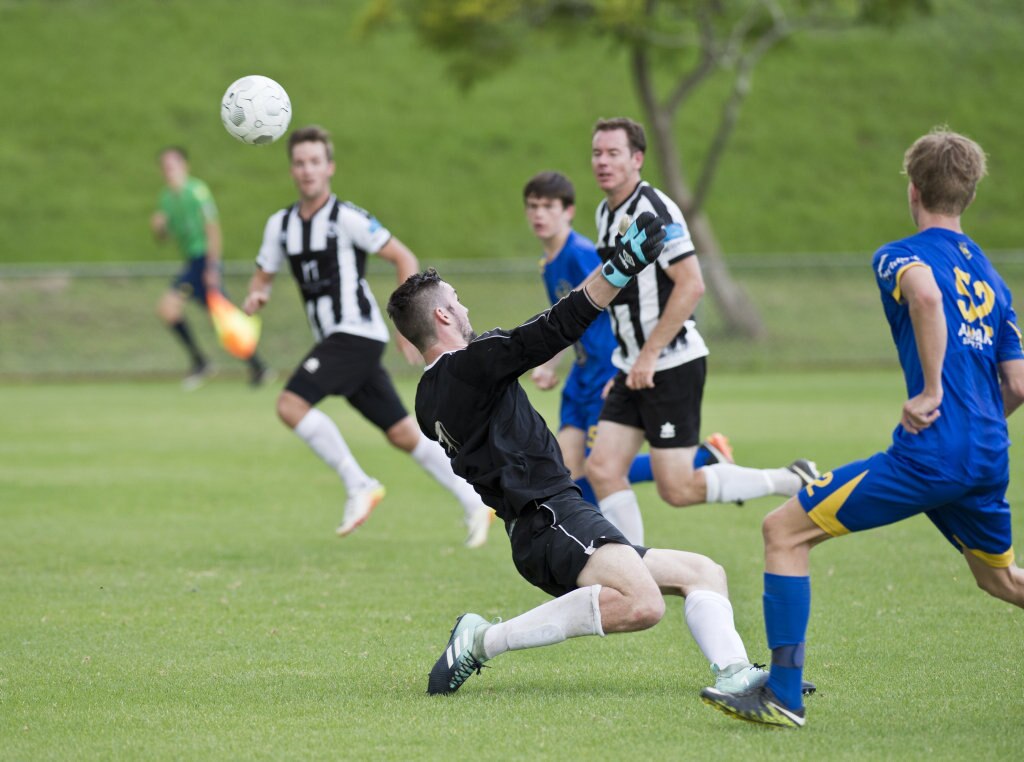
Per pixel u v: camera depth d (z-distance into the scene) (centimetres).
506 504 1573
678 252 2194
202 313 8025
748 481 2345
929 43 13088
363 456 4409
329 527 3008
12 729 1462
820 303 8312
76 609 2139
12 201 10362
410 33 12875
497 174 11062
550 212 2614
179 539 2834
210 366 7956
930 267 1424
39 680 1684
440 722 1473
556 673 1722
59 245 9894
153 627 2006
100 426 5234
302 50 12512
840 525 1425
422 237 10250
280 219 2850
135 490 3566
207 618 2069
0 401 6412
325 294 2811
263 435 4925
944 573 2378
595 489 2345
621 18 7344
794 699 1425
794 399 6066
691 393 2286
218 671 1733
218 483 3712
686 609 1547
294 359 8025
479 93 12075
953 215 1478
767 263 8300
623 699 1577
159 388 7150
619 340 2312
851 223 10762
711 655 1502
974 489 1408
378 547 2752
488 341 1529
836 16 8162
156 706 1557
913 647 1817
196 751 1370
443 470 2789
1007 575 1495
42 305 8056
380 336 2831
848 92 12400
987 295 1451
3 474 3878
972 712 1492
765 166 11400
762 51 8006
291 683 1667
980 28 13425
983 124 12081
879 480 1405
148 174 10850
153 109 11556
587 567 1520
